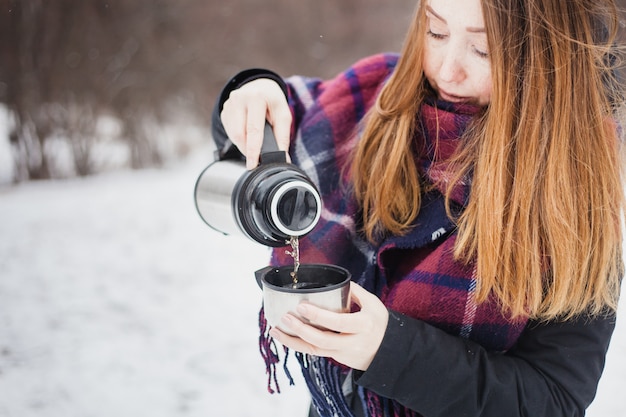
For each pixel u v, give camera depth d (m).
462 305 1.07
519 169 0.98
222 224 1.04
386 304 1.14
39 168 8.90
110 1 10.02
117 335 3.75
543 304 1.01
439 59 1.04
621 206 1.02
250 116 1.04
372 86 1.31
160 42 10.91
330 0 12.77
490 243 0.99
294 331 0.84
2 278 4.70
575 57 0.96
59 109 9.17
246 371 3.32
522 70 0.97
